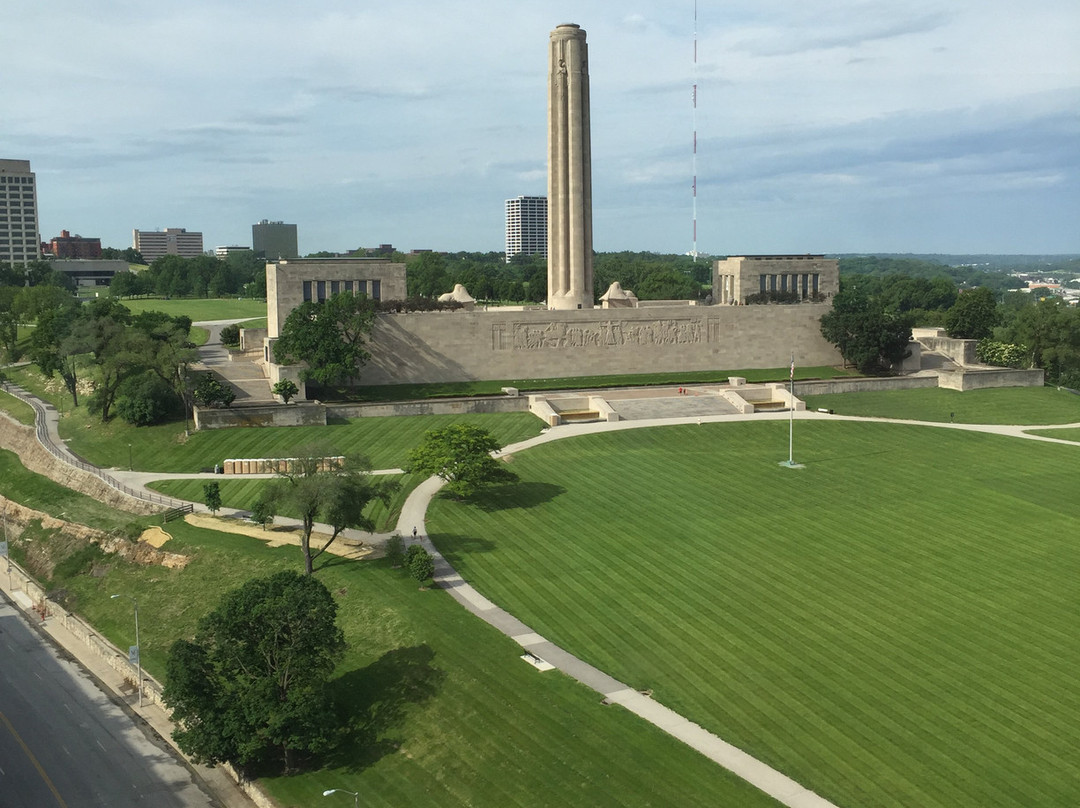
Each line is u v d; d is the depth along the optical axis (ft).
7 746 232.12
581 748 195.72
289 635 213.66
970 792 178.60
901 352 563.07
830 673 220.23
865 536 304.50
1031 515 323.78
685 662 226.38
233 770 216.13
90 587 318.24
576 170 557.74
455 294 604.90
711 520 319.06
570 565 283.18
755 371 584.40
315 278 546.67
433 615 252.42
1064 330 590.55
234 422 431.02
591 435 428.56
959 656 227.20
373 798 195.21
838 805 175.32
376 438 423.23
